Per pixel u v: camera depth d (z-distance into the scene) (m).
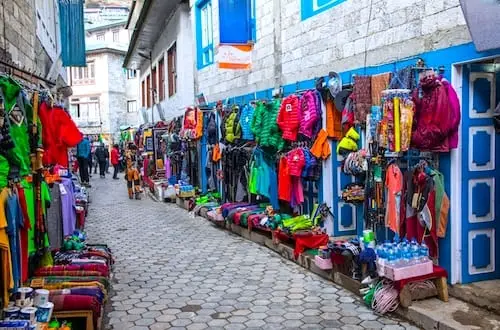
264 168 8.89
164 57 18.98
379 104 5.90
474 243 5.30
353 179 7.62
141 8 17.42
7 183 4.09
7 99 4.30
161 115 20.00
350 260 6.01
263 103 8.78
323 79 7.23
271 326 5.03
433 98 5.03
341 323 5.05
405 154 5.57
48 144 5.71
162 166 19.31
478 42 4.33
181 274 7.01
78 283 5.23
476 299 4.93
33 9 8.02
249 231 9.18
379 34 6.16
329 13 7.27
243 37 9.56
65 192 6.49
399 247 5.12
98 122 41.62
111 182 24.12
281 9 8.71
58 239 6.06
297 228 7.46
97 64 41.56
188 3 15.17
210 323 5.15
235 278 6.74
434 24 5.26
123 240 9.59
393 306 5.16
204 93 13.44
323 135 7.45
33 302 4.34
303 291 6.10
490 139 5.29
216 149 11.80
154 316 5.38
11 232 4.09
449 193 5.22
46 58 10.17
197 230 10.44
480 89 5.20
